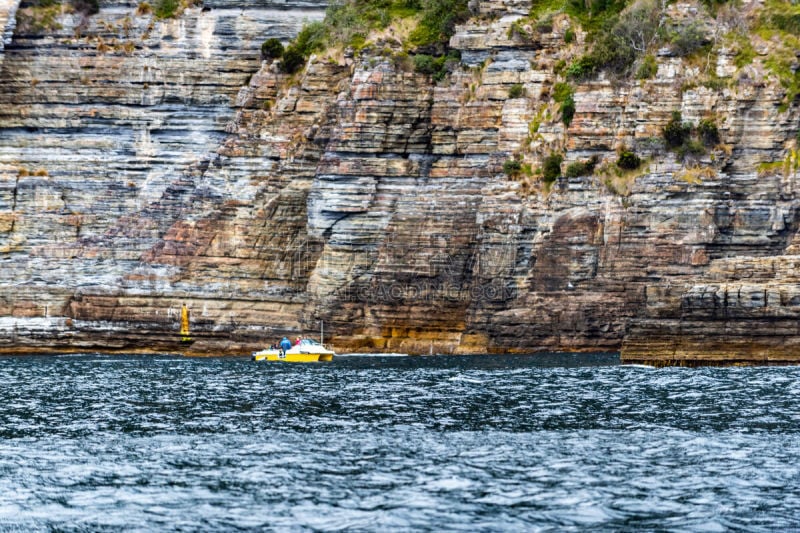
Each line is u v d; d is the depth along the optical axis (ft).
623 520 549.54
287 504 575.38
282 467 640.17
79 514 566.77
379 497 583.58
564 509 563.89
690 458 652.07
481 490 593.42
